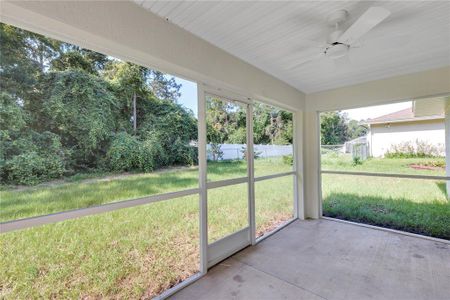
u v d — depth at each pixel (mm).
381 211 3508
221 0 1553
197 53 2043
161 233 1966
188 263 2135
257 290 1923
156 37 1721
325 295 1841
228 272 2217
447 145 3105
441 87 2771
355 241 2906
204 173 2238
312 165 3924
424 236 3031
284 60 2580
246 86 2619
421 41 2125
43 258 1363
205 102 2283
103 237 1624
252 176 2881
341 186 3887
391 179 3469
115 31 1481
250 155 2857
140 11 1624
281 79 3225
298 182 3889
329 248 2709
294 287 1953
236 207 2682
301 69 2855
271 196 3398
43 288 1359
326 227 3445
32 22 1247
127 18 1549
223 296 1855
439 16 1724
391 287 1931
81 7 1333
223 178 2510
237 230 2668
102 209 1562
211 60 2180
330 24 1837
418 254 2525
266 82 2961
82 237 1521
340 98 3584
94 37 1417
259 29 1922
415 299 1776
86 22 1350
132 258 1774
